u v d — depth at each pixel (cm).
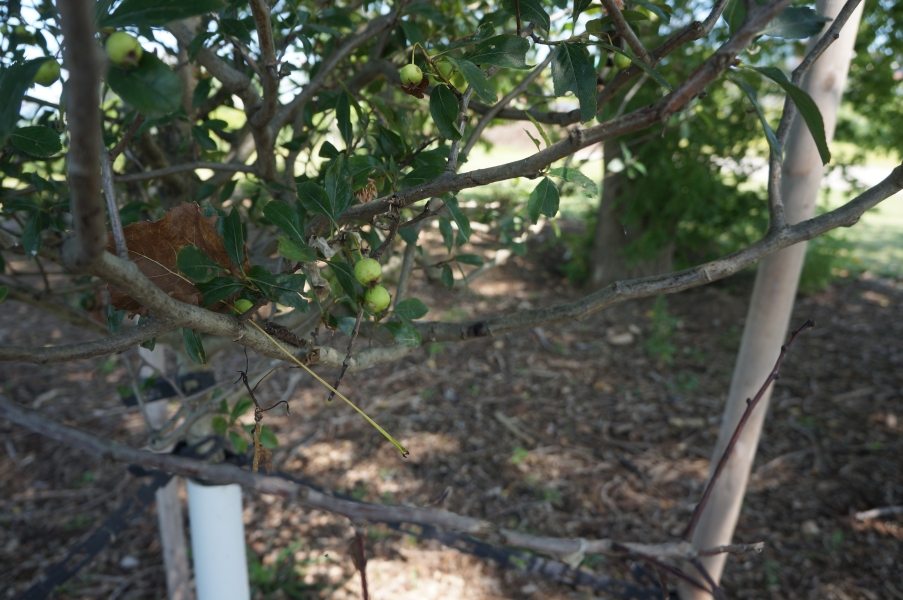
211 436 190
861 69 589
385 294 88
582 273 821
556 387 553
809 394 546
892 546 363
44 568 348
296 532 378
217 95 204
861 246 1059
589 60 85
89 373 572
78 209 50
